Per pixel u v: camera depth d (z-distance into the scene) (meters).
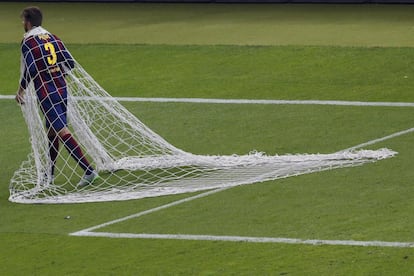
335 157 34.91
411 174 32.91
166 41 57.75
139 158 36.00
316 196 31.31
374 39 55.75
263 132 39.47
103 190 33.34
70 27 63.38
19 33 62.25
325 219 29.30
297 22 61.75
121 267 26.64
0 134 40.88
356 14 63.59
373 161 34.41
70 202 32.25
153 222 29.91
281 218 29.59
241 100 44.62
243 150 37.28
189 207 31.03
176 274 25.97
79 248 28.19
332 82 47.19
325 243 27.45
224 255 27.06
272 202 31.02
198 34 59.31
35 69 33.28
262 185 32.62
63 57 33.84
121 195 32.50
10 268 27.02
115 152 37.22
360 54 52.16
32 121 33.72
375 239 27.55
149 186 33.34
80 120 34.66
